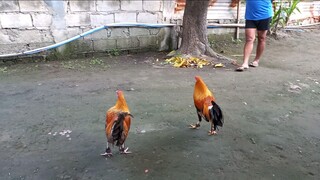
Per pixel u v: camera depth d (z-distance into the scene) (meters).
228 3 4.04
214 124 1.60
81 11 3.16
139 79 2.62
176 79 2.62
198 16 3.23
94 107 2.01
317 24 5.12
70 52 3.24
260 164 1.41
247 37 2.88
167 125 1.78
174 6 3.64
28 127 1.73
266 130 1.73
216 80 2.60
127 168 1.36
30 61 3.08
